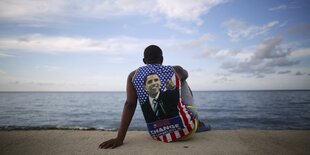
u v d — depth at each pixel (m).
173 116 2.53
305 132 3.26
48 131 3.39
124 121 2.57
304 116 24.22
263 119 22.31
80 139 2.87
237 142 2.68
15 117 24.80
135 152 2.30
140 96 2.56
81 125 18.69
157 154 2.24
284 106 41.34
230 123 20.14
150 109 2.57
